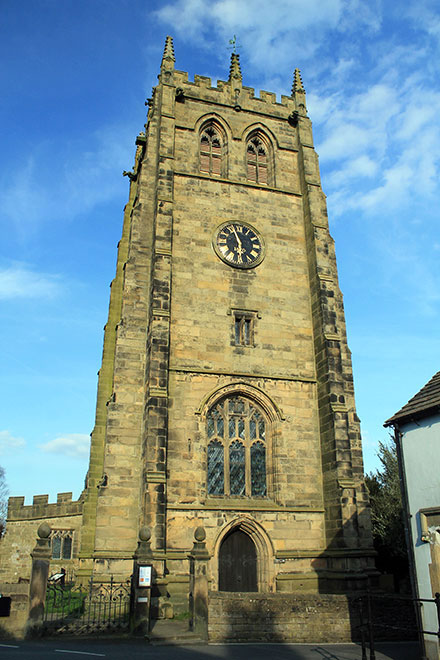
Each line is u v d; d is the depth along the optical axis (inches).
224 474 1226.6
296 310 1414.9
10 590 1398.9
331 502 1209.4
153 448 1122.7
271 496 1235.9
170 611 1000.2
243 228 1460.4
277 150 1620.3
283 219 1519.4
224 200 1481.3
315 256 1445.6
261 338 1354.6
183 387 1238.9
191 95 1587.1
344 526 1154.7
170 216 1370.6
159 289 1277.1
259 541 1177.4
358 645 896.3
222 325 1332.4
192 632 866.8
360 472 1306.6
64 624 887.7
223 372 1278.3
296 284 1445.6
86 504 1344.7
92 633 861.2
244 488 1232.2
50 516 1943.9
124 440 1205.7
